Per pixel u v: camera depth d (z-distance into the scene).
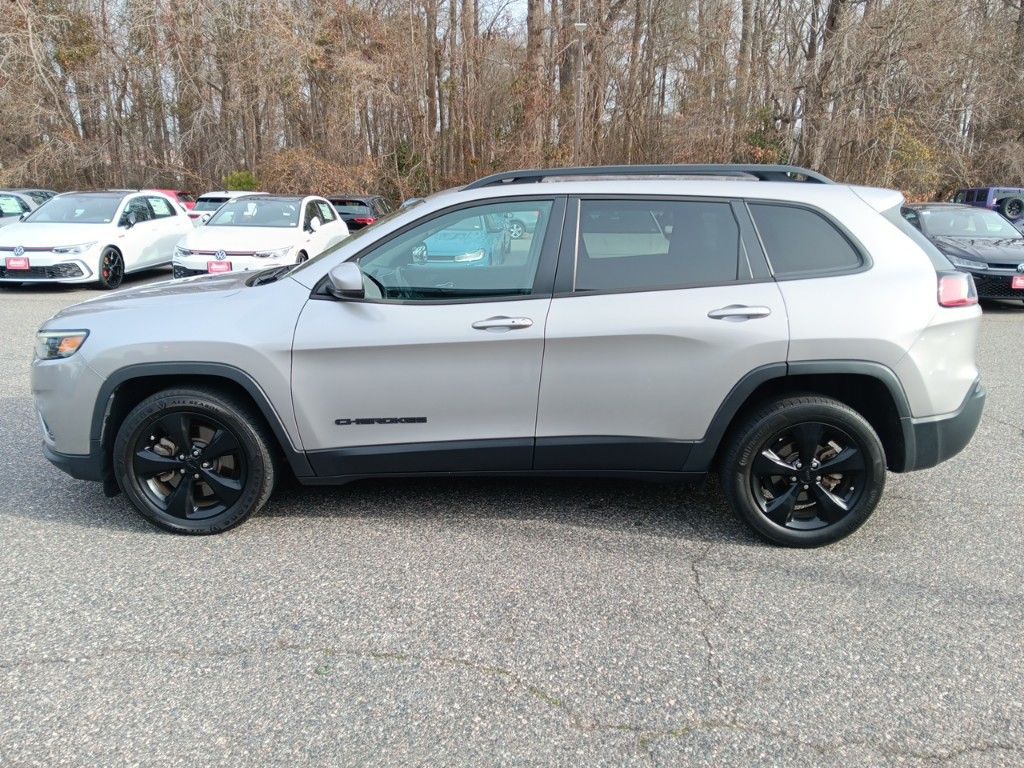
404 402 3.68
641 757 2.36
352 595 3.29
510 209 3.71
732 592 3.33
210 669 2.78
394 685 2.69
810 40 27.05
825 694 2.65
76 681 2.70
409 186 31.56
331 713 2.55
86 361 3.68
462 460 3.77
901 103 25.22
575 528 3.95
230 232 11.62
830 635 3.01
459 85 32.53
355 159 30.41
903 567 3.56
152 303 3.83
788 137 26.55
